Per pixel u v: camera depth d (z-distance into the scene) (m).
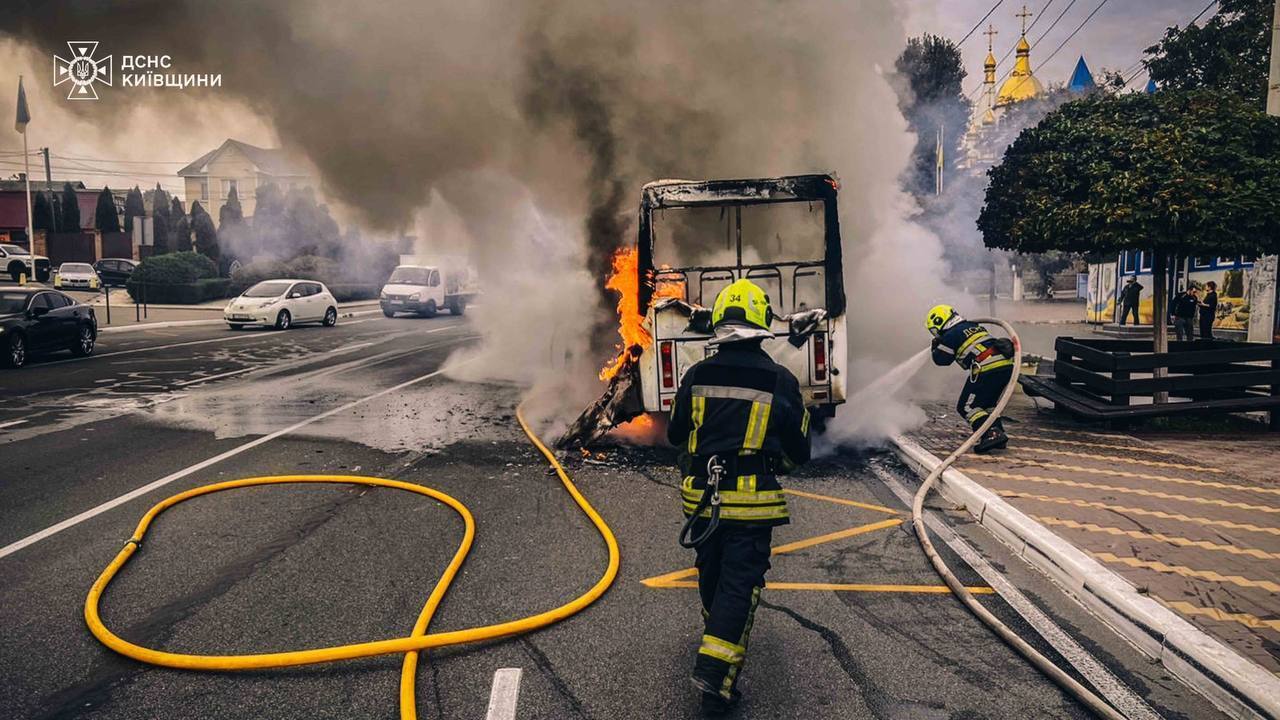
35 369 13.76
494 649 3.83
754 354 3.60
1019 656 3.81
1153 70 24.11
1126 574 4.44
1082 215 8.40
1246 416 9.80
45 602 4.34
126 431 8.79
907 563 5.02
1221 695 3.37
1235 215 7.77
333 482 6.79
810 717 3.27
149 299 31.81
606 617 4.20
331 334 21.61
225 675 3.58
